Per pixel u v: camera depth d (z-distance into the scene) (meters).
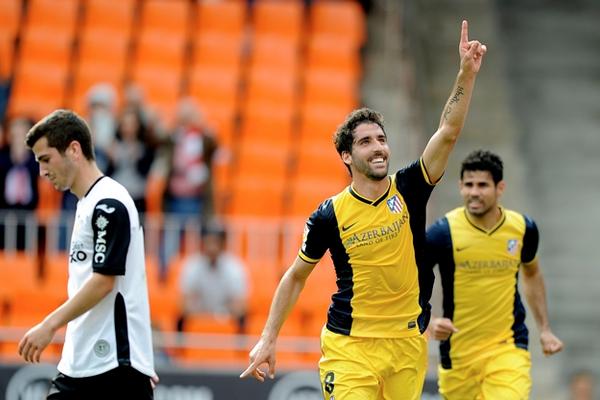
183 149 43.22
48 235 40.72
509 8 62.69
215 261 39.50
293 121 53.69
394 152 52.34
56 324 20.22
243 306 39.56
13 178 40.47
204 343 37.47
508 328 25.05
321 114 54.41
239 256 41.41
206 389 33.97
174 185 42.91
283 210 48.91
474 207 24.58
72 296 21.22
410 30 56.50
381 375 21.39
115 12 58.03
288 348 38.56
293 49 57.75
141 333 21.20
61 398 21.03
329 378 21.41
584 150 54.44
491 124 54.38
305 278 21.84
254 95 54.94
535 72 58.75
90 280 20.42
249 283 41.19
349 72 57.03
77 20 57.44
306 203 49.12
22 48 55.34
